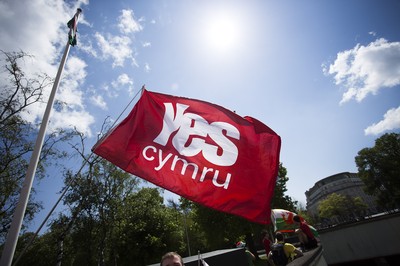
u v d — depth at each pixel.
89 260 12.56
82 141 13.11
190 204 29.92
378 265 10.02
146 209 25.31
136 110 4.38
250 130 4.13
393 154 49.41
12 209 11.05
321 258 6.44
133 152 3.92
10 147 11.23
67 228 11.20
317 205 139.50
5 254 2.97
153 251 28.14
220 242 26.64
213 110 4.36
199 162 3.91
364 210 80.25
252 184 3.76
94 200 12.11
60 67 4.58
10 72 10.94
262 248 40.84
